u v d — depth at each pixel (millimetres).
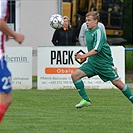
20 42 18016
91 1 51719
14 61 39844
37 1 49094
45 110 28625
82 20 50688
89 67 28234
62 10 49844
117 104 31266
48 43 49469
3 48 18500
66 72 39656
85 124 24062
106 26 54031
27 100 32938
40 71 39656
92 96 35219
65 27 40750
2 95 18578
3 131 22266
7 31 17859
